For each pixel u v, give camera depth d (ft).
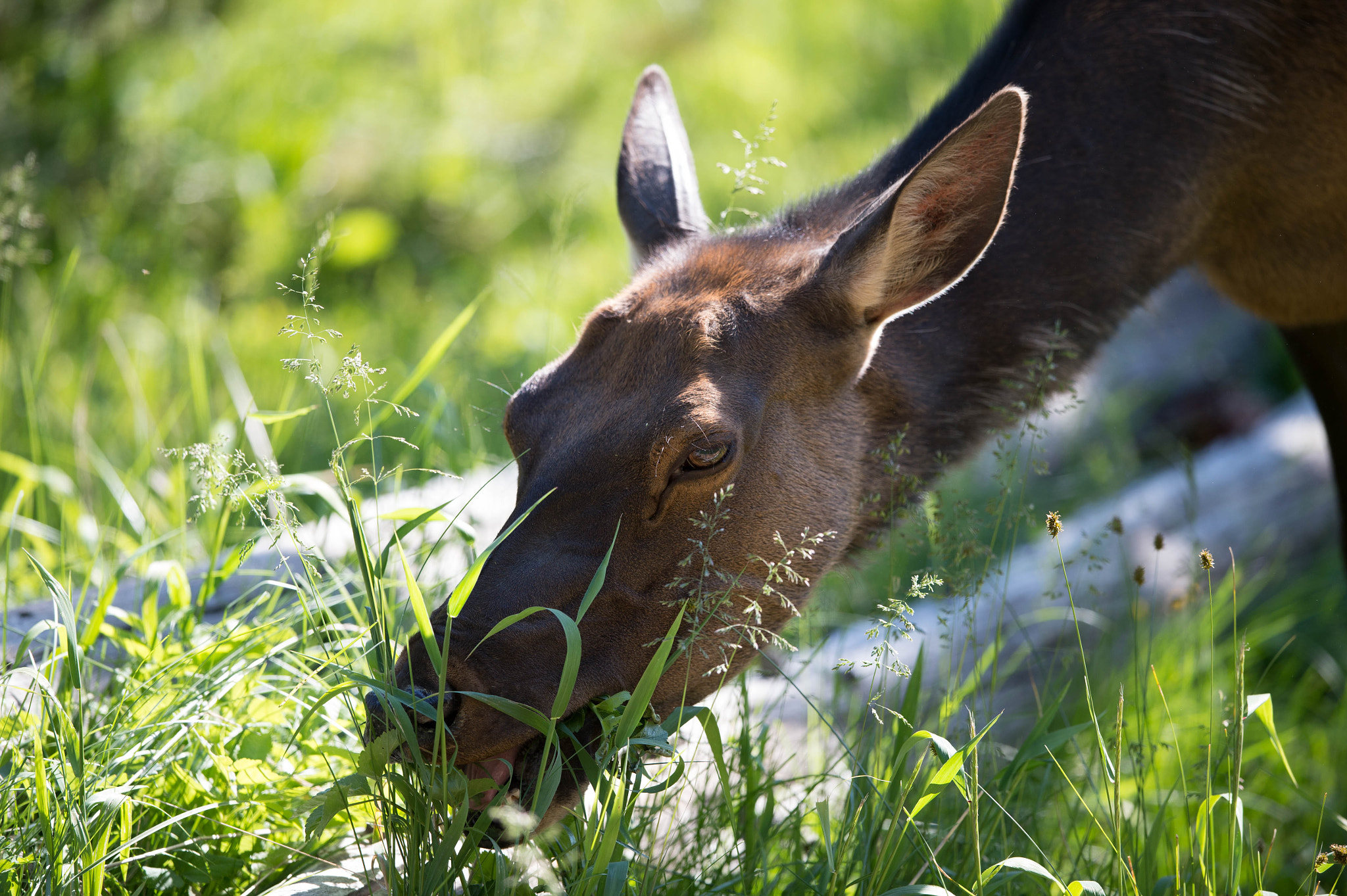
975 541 23.26
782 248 22.38
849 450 22.00
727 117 59.82
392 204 52.49
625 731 17.92
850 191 24.73
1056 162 24.88
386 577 25.16
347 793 18.26
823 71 64.13
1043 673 31.35
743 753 21.29
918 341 23.58
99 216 47.24
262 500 27.25
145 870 18.33
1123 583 34.45
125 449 36.29
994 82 25.13
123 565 22.16
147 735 19.69
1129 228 25.29
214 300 46.03
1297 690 32.12
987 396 24.72
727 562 20.31
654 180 25.46
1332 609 34.91
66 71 49.78
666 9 68.23
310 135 52.80
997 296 24.40
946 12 66.85
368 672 19.43
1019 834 21.91
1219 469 39.06
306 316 20.59
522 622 18.94
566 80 63.31
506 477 31.07
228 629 22.35
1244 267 27.58
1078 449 43.75
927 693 29.58
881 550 24.18
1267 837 27.35
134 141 50.01
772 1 70.03
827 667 29.25
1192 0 25.22
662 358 20.31
